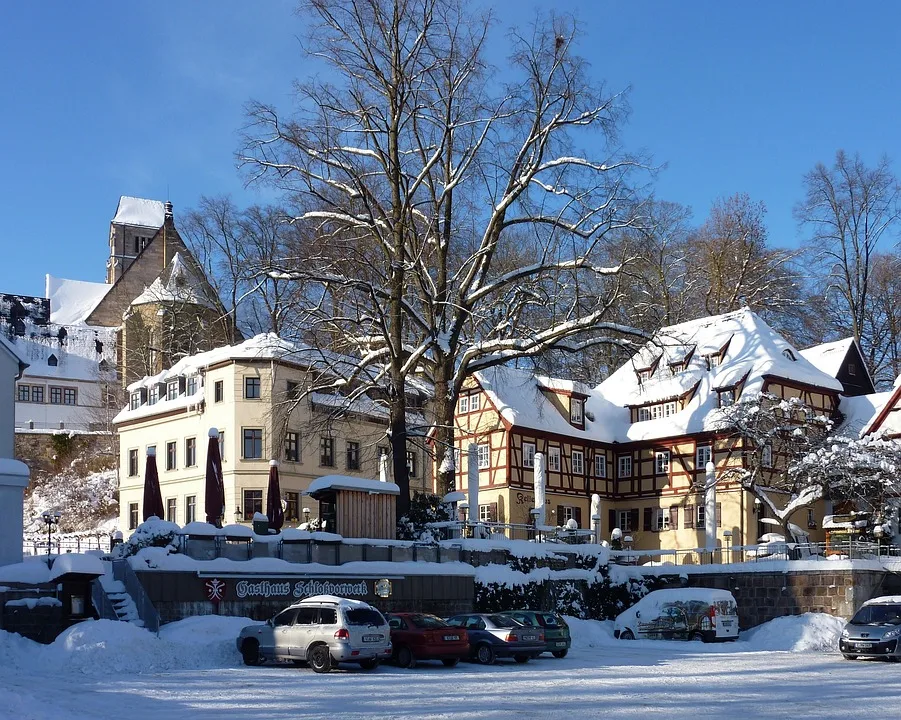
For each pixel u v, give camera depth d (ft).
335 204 132.87
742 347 196.85
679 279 233.55
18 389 305.12
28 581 89.25
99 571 89.25
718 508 185.88
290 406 143.64
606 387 222.28
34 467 259.19
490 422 194.59
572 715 55.06
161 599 94.38
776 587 134.82
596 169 133.49
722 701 62.13
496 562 128.26
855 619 99.50
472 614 93.40
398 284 130.41
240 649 83.10
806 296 244.01
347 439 178.91
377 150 132.16
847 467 146.41
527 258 156.56
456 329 136.05
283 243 158.20
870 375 218.59
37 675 73.10
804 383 193.16
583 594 135.95
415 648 84.02
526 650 90.53
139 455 199.62
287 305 132.57
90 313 335.06
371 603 110.83
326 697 62.23
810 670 84.69
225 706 57.57
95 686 66.54
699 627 119.55
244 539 103.71
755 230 237.86
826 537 161.79
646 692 67.00
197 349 243.60
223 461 179.22
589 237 133.49
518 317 145.07
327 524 120.98
